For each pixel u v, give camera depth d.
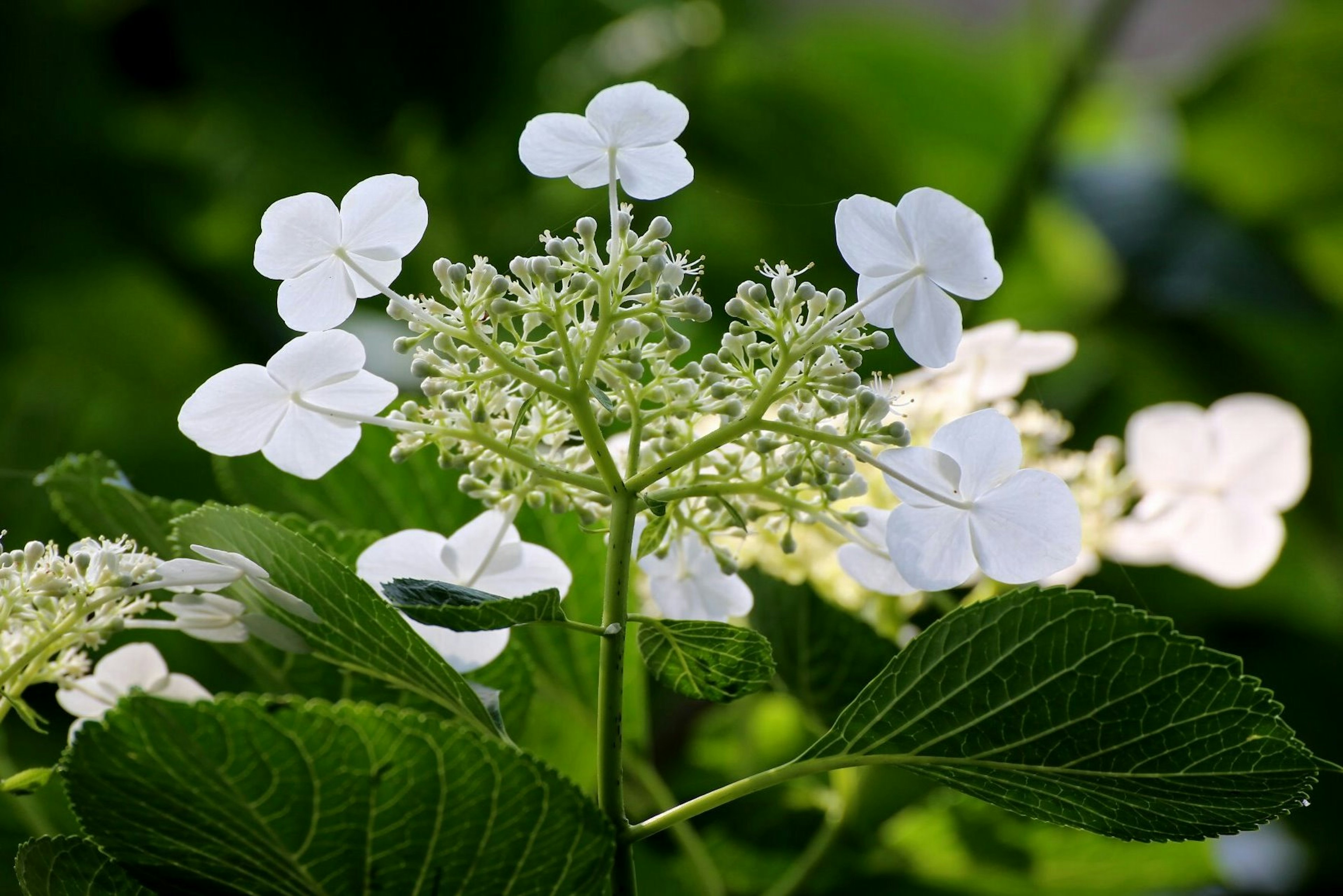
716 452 0.66
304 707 0.60
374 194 0.65
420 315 0.64
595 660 0.79
